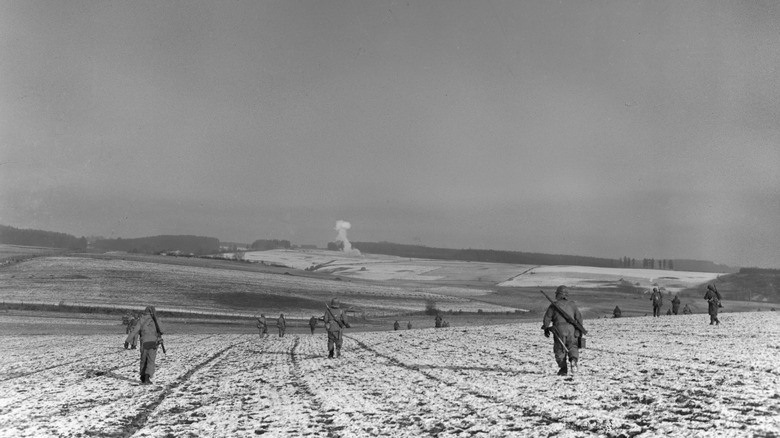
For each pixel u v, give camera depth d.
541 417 10.51
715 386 12.30
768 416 9.27
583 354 19.70
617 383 13.40
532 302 117.62
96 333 53.28
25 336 47.31
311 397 14.52
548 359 19.31
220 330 63.47
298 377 18.72
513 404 11.80
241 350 31.34
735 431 8.41
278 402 14.03
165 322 73.31
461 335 33.25
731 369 14.69
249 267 150.88
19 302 83.31
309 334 54.53
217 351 30.86
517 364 18.42
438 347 26.22
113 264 125.81
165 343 38.78
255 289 108.69
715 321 31.44
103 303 86.88
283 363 23.56
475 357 21.25
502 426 10.05
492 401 12.31
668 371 14.86
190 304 91.31
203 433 10.95
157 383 18.11
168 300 93.31
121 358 27.06
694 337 24.36
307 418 11.89
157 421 12.27
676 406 10.50
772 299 141.00
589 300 126.94
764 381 12.66
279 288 112.94
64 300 87.31
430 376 16.89
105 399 15.14
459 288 143.12
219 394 15.66
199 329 64.44
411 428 10.44
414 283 155.38
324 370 20.22
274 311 90.62
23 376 20.48
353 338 36.66
